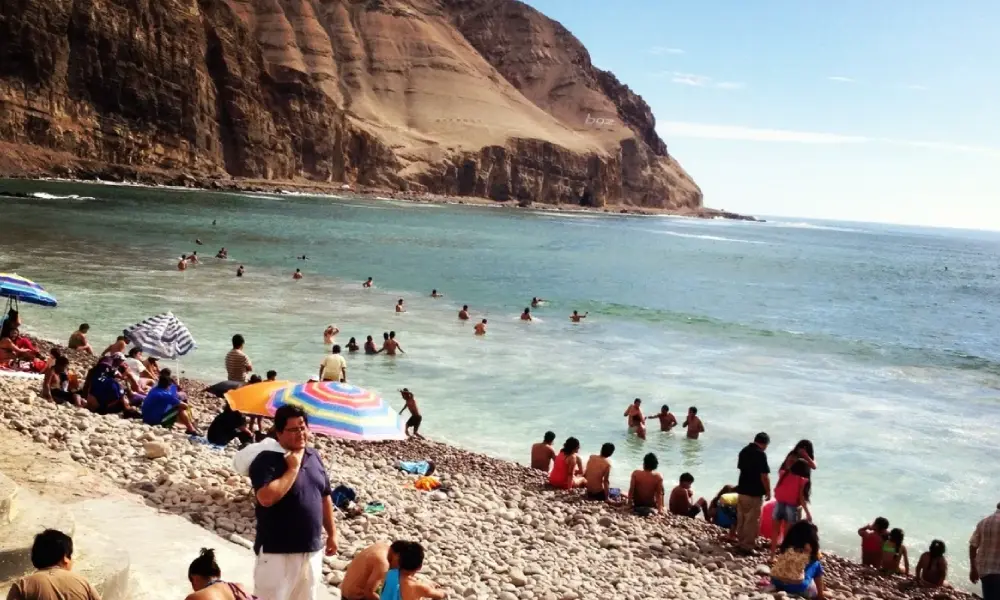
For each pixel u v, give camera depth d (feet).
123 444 41.27
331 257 186.50
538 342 104.68
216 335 92.63
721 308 154.71
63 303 102.83
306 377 78.28
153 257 156.04
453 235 299.79
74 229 190.08
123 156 390.63
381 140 620.49
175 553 27.17
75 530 24.30
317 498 20.26
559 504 49.19
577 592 34.22
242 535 32.40
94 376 53.98
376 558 24.79
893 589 41.55
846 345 118.52
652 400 78.84
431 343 98.99
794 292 199.31
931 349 120.98
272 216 296.10
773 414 76.23
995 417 79.36
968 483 60.13
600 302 147.95
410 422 65.00
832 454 65.36
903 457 65.41
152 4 412.36
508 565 36.06
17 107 348.59
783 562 37.19
